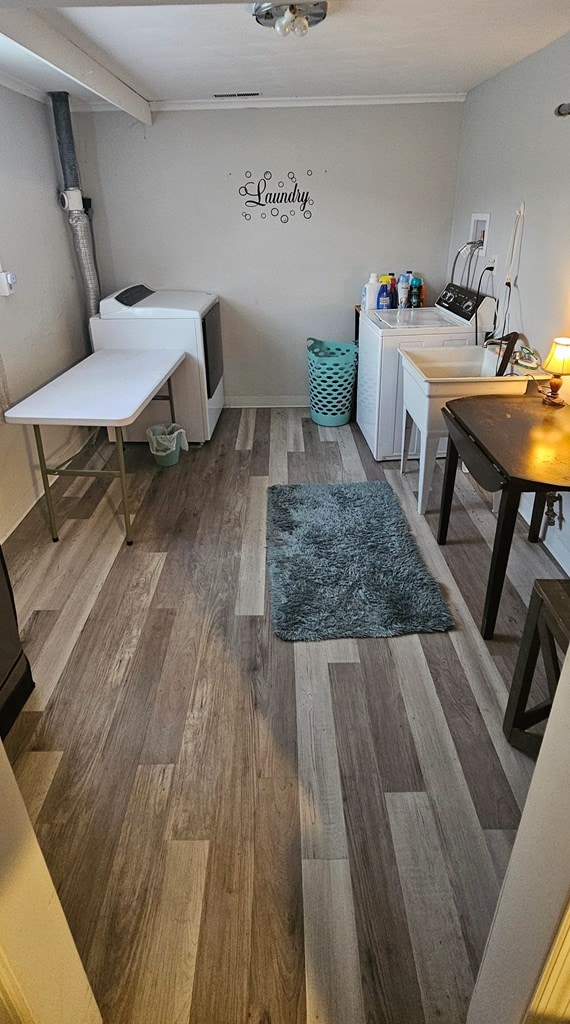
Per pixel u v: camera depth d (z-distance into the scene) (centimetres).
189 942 141
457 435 257
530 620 172
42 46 232
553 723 90
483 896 149
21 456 331
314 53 285
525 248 318
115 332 396
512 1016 102
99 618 250
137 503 345
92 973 136
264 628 243
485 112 367
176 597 263
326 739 193
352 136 417
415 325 377
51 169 376
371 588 262
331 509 330
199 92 372
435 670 220
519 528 310
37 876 101
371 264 453
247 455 408
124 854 160
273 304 465
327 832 165
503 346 334
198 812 171
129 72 315
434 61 310
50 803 174
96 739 194
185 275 456
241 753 189
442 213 438
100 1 131
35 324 355
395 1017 128
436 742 192
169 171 425
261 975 135
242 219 439
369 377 399
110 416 270
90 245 407
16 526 323
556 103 277
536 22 245
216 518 328
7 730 196
